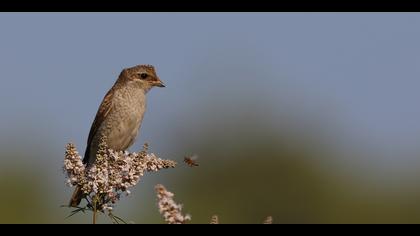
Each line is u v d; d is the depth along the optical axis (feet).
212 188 64.08
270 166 65.87
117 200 26.48
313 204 64.80
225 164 63.98
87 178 26.11
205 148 64.44
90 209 25.80
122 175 26.63
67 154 26.20
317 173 64.90
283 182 65.57
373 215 62.90
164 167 27.27
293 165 65.16
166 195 21.34
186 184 63.16
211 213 62.90
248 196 64.75
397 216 62.54
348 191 64.23
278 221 64.59
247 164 65.31
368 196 63.57
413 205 62.49
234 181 64.28
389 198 63.10
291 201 65.05
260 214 64.44
